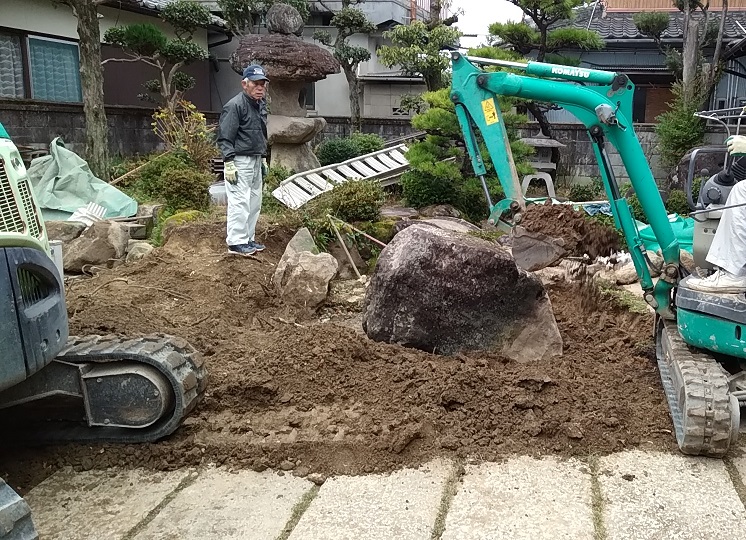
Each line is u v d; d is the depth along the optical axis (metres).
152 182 9.02
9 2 11.61
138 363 3.19
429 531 2.54
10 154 2.59
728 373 3.38
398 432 3.20
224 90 17.55
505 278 4.00
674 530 2.53
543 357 4.05
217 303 5.35
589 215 5.80
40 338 2.45
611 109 3.83
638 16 12.91
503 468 3.01
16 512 2.04
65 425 3.35
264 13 14.46
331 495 2.82
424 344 4.11
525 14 10.90
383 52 11.02
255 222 6.55
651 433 3.31
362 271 7.04
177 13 13.20
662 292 4.08
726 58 12.67
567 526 2.56
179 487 2.93
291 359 3.94
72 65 13.11
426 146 8.87
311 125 9.64
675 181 9.52
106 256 6.58
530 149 8.78
